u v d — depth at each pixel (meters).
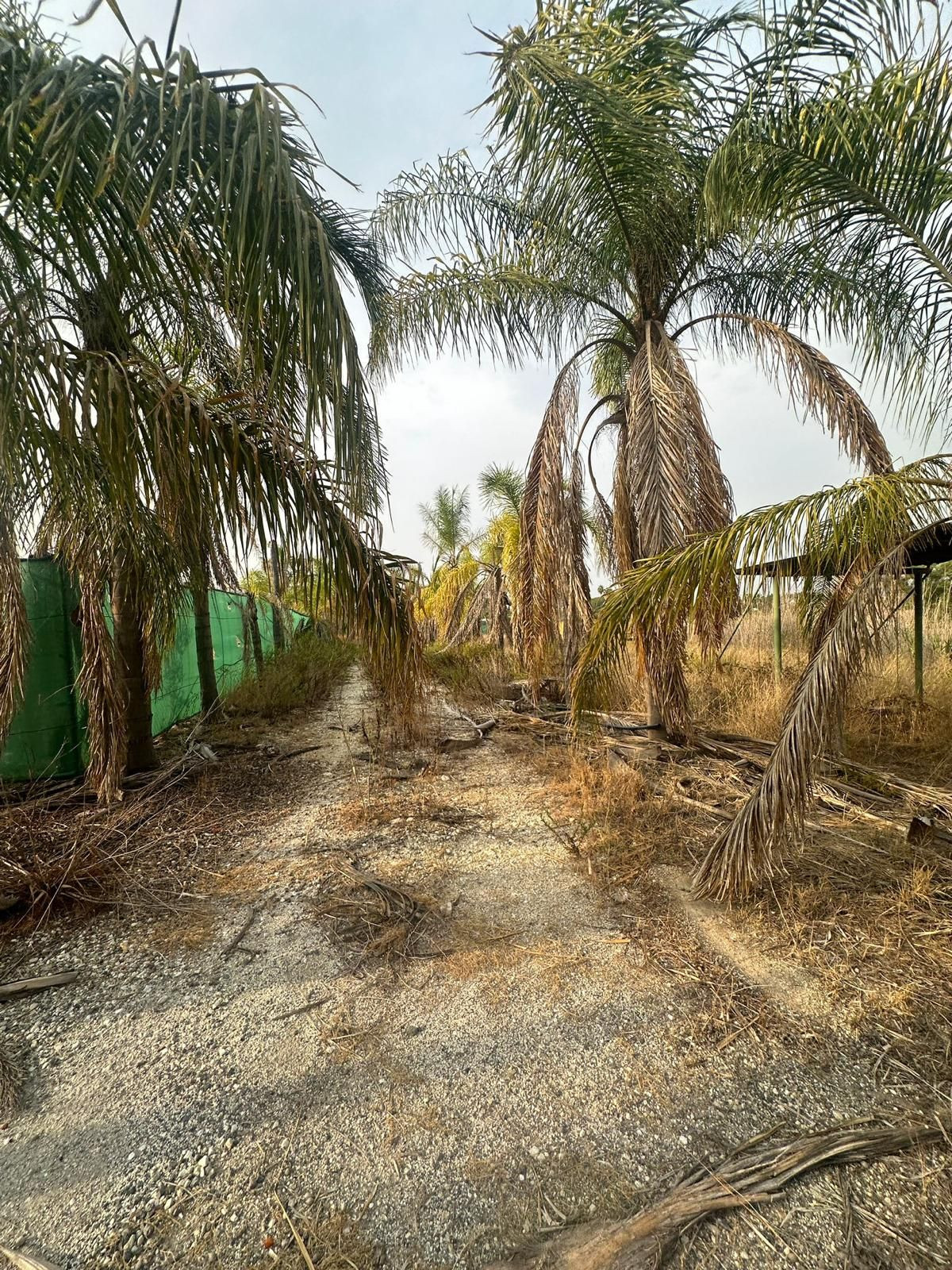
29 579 4.05
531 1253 1.16
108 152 1.35
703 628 4.20
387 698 3.35
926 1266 1.11
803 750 2.23
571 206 3.89
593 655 3.02
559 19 2.89
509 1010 1.88
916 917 2.28
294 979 2.08
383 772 4.75
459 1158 1.37
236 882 2.84
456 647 11.16
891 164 2.44
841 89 2.37
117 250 1.77
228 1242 1.19
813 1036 1.72
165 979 2.09
